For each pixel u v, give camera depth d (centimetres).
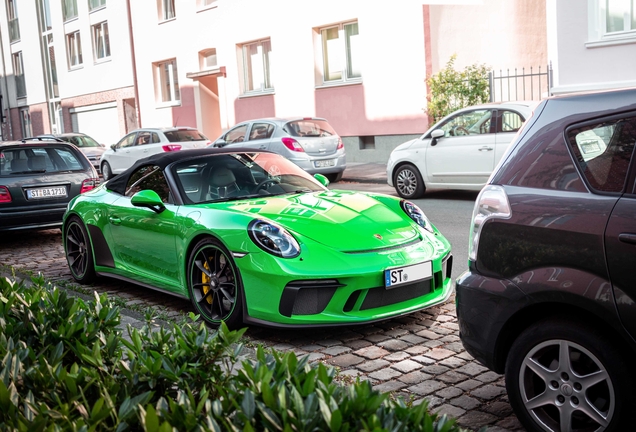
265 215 495
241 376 224
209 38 2441
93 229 652
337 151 1510
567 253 287
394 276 462
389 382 389
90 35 3150
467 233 848
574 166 297
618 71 1344
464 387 378
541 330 296
